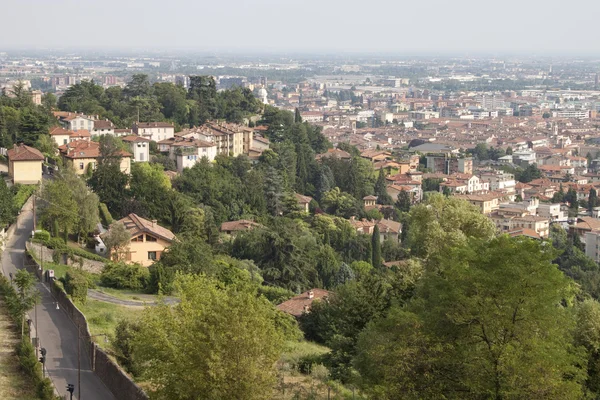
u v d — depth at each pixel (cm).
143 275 13362
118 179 19062
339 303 10931
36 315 9931
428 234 10638
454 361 6241
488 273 6162
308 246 17862
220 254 16800
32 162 18512
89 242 16188
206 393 6269
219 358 6203
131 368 8000
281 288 15162
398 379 6319
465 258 6575
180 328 6556
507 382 5922
